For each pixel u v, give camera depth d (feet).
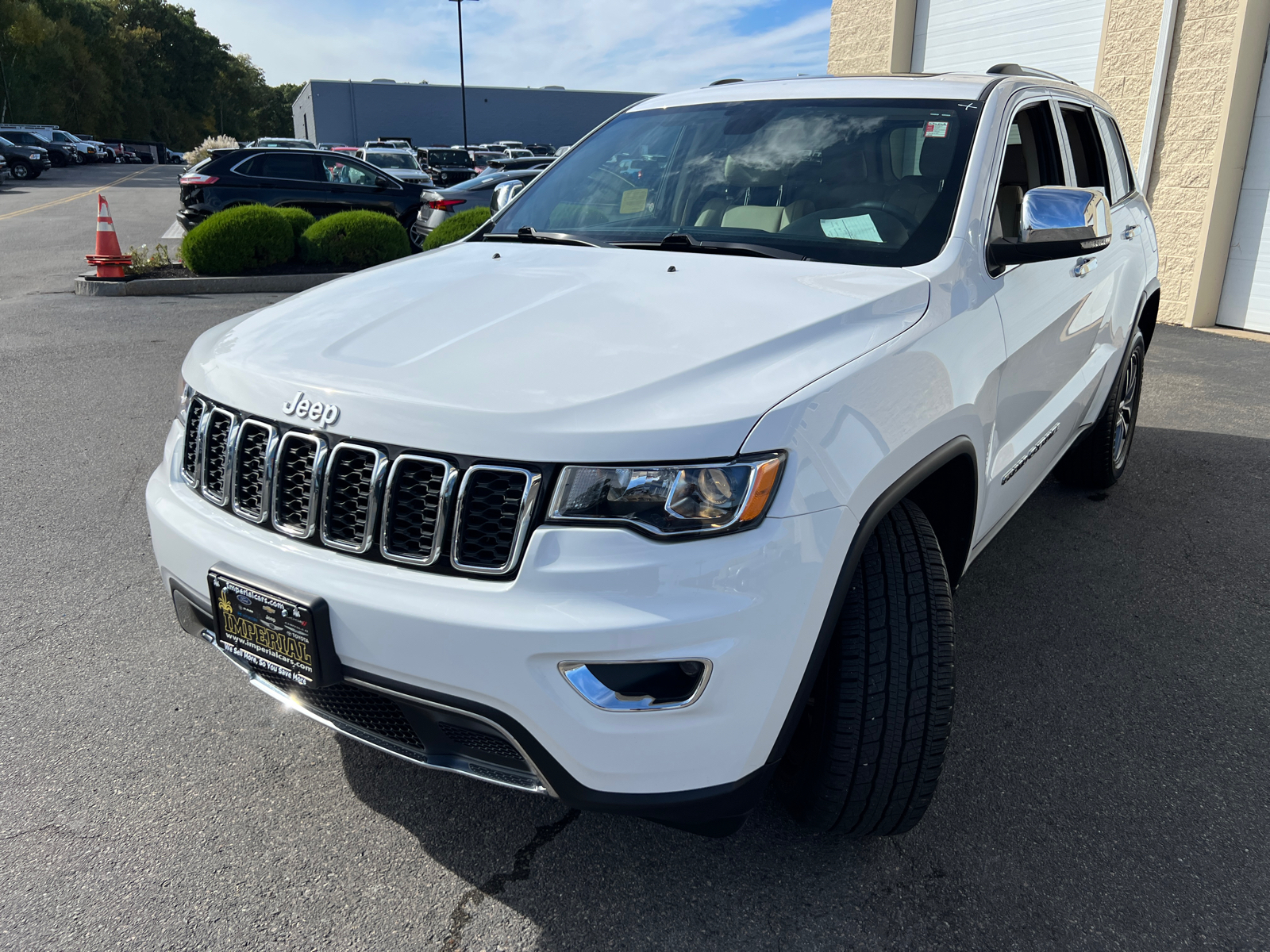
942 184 8.27
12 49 217.97
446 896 6.53
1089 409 12.17
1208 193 28.84
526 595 5.24
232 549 6.19
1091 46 32.45
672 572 5.14
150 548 12.37
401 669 5.51
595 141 10.95
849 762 6.15
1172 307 30.66
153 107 302.66
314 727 8.60
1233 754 8.19
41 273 38.27
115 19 287.07
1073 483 14.60
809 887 6.61
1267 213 28.30
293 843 7.07
